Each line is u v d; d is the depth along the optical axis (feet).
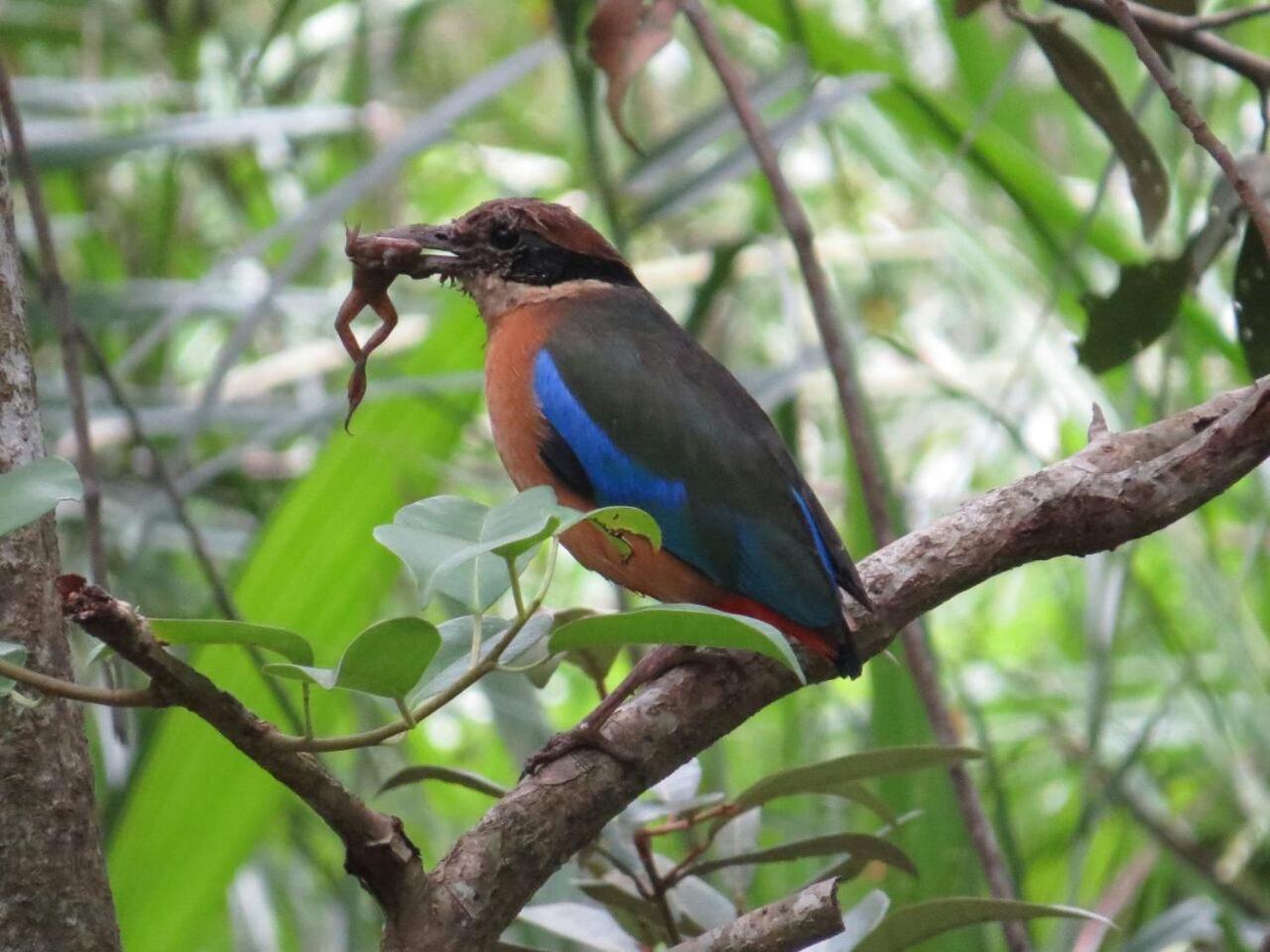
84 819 16.06
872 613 21.03
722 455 23.85
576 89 28.71
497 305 26.71
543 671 19.94
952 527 21.08
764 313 43.21
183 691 13.32
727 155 30.53
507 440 25.70
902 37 43.62
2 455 15.97
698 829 27.25
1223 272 36.58
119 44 43.14
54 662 15.93
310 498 32.22
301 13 44.11
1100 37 37.50
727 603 23.70
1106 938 32.40
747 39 45.16
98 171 42.73
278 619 32.09
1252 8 25.22
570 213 26.91
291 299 38.22
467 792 40.55
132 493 36.52
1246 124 39.22
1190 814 36.70
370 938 32.89
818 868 28.71
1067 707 36.83
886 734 27.20
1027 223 33.55
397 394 31.94
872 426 28.60
